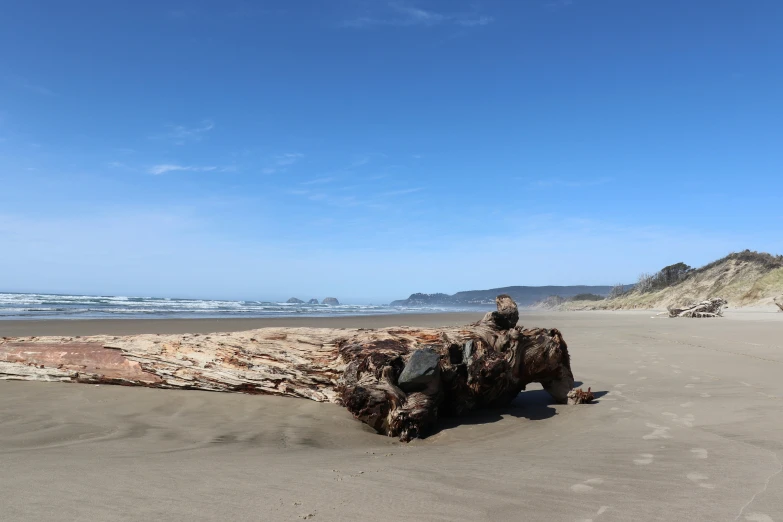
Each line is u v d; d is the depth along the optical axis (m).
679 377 7.24
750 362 8.41
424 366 4.93
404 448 4.20
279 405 5.71
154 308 36.97
